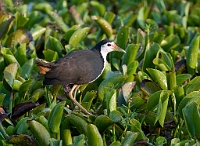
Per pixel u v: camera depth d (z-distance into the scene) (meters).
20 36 14.62
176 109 11.54
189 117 10.26
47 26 15.99
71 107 12.32
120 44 14.21
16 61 12.64
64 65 11.87
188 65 13.20
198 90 11.78
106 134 11.34
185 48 14.68
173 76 12.03
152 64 13.46
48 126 10.41
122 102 11.87
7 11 17.14
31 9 19.00
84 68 12.06
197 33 15.96
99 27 15.62
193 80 12.29
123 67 12.66
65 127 10.56
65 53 13.75
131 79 12.58
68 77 11.88
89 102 12.02
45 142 10.18
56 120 10.27
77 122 10.42
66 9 18.41
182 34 16.61
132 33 16.91
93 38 16.30
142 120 11.30
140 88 12.35
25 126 10.56
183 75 12.39
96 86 12.84
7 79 11.83
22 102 11.38
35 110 11.46
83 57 12.25
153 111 11.65
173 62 14.05
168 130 11.60
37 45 14.97
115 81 12.09
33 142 10.26
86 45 16.33
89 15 20.02
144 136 10.45
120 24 16.67
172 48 15.22
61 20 17.16
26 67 12.91
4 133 10.51
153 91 12.09
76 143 9.77
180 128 11.30
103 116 10.58
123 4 20.30
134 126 10.40
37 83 12.32
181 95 11.44
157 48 13.39
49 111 11.00
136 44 13.30
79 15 17.67
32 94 12.05
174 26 16.69
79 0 19.91
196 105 10.16
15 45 14.50
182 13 18.81
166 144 11.28
